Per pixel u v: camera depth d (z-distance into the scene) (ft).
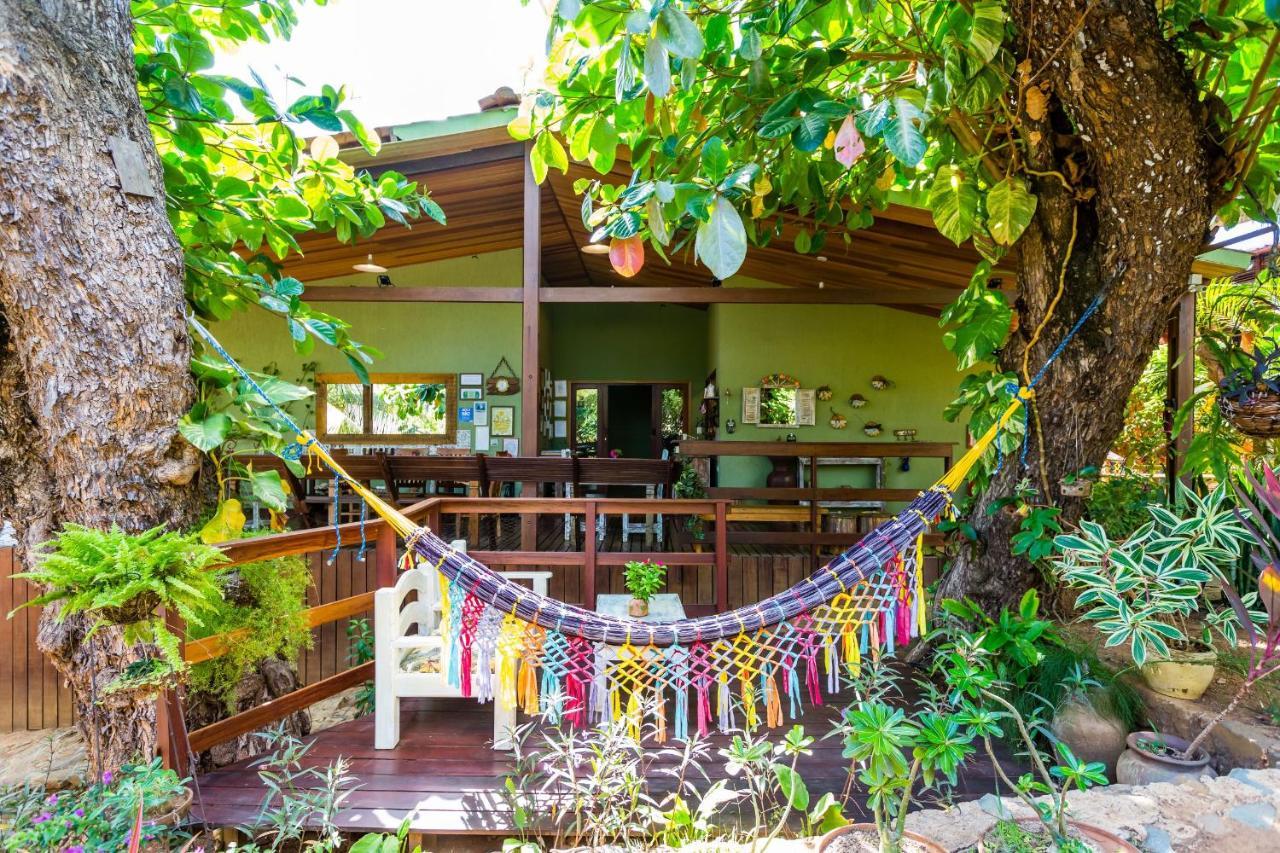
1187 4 7.09
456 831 6.67
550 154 8.58
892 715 4.85
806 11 7.50
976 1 6.70
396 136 14.96
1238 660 8.48
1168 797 6.01
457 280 25.89
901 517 6.43
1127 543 7.23
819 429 24.02
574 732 7.60
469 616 6.08
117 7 7.14
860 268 19.17
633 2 6.23
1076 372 8.66
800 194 10.19
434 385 26.08
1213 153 7.48
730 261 5.68
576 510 13.19
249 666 8.30
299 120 9.23
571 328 33.81
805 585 6.09
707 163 6.28
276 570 8.39
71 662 7.27
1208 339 9.56
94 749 7.15
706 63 8.12
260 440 8.09
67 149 6.47
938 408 24.03
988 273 9.52
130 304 6.85
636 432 37.14
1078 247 8.61
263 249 19.57
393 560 9.40
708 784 7.39
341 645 14.26
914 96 6.63
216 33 9.53
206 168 9.97
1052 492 9.23
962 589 10.23
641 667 5.94
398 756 8.09
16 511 7.33
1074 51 6.83
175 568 4.80
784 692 9.82
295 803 6.20
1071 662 8.23
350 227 11.59
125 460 6.95
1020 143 8.45
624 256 6.38
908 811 6.88
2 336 7.06
